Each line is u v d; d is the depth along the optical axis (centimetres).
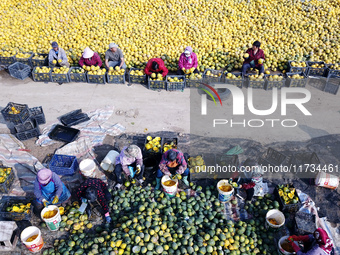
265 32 1496
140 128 1140
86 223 812
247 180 869
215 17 1523
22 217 812
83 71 1345
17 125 1073
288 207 839
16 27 1498
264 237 786
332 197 907
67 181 934
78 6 1516
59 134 1091
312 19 1556
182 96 1312
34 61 1420
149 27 1490
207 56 1445
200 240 744
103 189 830
